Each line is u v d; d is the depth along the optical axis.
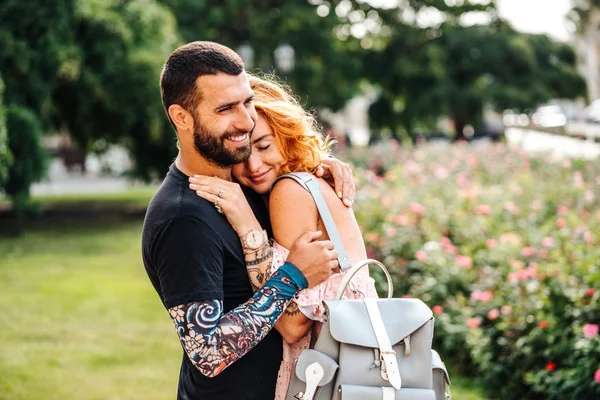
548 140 13.48
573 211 6.91
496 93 22.50
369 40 23.02
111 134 15.44
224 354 2.00
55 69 13.11
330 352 2.09
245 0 19.03
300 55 19.95
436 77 22.66
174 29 16.53
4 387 5.12
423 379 2.11
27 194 12.91
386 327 2.10
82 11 13.73
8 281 9.05
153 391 5.07
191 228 2.06
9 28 12.69
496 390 4.76
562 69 24.45
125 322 6.99
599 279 4.45
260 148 2.35
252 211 2.35
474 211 7.09
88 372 5.48
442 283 5.62
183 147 2.17
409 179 8.98
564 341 4.32
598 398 4.04
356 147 15.58
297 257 2.14
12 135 12.33
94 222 15.23
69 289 8.51
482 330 4.90
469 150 12.95
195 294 2.02
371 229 6.84
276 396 2.22
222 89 2.06
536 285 4.71
